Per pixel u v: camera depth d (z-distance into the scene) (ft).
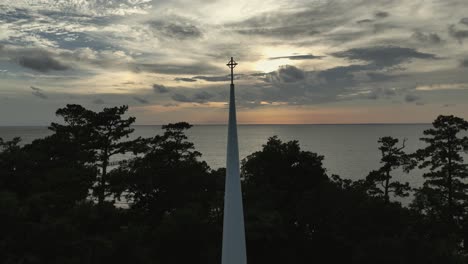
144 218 148.66
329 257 134.62
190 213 117.39
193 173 168.04
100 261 99.76
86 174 140.26
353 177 441.27
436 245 110.01
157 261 112.16
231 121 52.21
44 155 131.95
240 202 50.90
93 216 105.40
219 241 119.24
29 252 86.58
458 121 160.86
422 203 160.66
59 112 169.58
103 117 166.61
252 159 163.94
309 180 156.46
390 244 108.37
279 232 127.95
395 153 180.24
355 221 129.70
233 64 53.36
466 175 160.45
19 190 113.09
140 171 161.48
